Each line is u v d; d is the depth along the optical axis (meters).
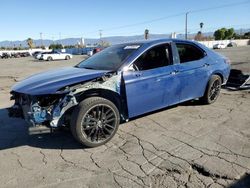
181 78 5.11
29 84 4.14
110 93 4.31
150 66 4.70
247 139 4.16
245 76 7.63
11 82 12.27
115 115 4.22
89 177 3.29
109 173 3.36
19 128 5.11
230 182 3.05
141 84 4.50
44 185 3.17
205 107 5.90
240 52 27.64
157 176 3.24
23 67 22.72
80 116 3.88
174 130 4.64
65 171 3.46
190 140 4.20
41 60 36.53
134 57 4.55
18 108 4.44
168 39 5.18
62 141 4.41
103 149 4.04
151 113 5.55
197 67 5.44
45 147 4.21
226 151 3.78
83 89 3.96
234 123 4.88
